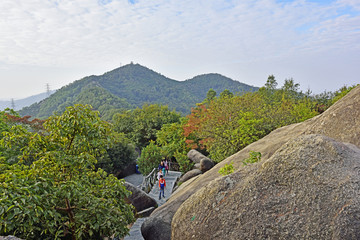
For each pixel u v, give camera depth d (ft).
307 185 8.34
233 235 8.91
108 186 16.57
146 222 20.10
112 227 13.97
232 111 55.31
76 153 15.46
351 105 16.67
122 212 15.90
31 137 14.57
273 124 48.75
